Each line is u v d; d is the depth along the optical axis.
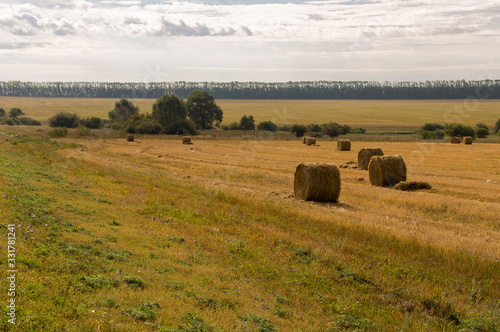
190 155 40.56
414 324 7.33
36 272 6.27
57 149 37.81
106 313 5.29
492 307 8.18
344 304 7.84
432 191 20.75
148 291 6.50
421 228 13.48
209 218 13.81
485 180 24.83
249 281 8.48
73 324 4.81
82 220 10.86
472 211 15.80
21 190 12.91
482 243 11.74
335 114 126.25
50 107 138.75
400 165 22.80
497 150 43.03
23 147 32.06
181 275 7.89
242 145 54.22
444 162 33.62
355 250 11.09
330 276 9.35
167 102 85.94
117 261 7.93
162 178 22.89
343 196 19.66
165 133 83.19
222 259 9.72
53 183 15.98
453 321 7.55
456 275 9.66
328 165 18.44
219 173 27.61
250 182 24.14
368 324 6.95
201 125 108.50
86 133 64.81
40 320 4.72
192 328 5.40
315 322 6.95
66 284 6.06
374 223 13.85
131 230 10.84
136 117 83.12
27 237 8.05
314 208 16.25
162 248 9.69
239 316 6.38
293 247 11.23
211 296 6.99
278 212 14.88
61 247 7.92
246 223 13.46
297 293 8.19
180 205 15.41
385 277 9.35
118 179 20.42
